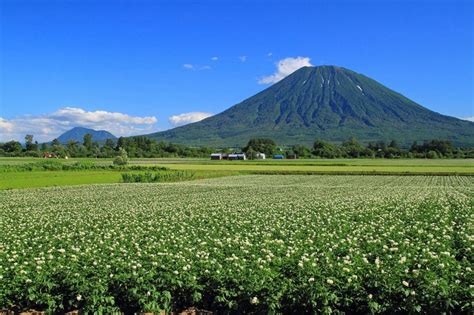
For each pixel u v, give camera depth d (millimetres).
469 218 29922
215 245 20453
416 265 15602
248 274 14938
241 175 110062
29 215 38500
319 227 27094
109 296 14711
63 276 15586
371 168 132500
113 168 115750
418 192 58656
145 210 41156
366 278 14359
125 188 72000
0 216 37719
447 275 14312
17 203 49531
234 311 14539
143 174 90625
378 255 17703
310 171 114000
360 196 52938
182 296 15172
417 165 150250
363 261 15828
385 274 14188
